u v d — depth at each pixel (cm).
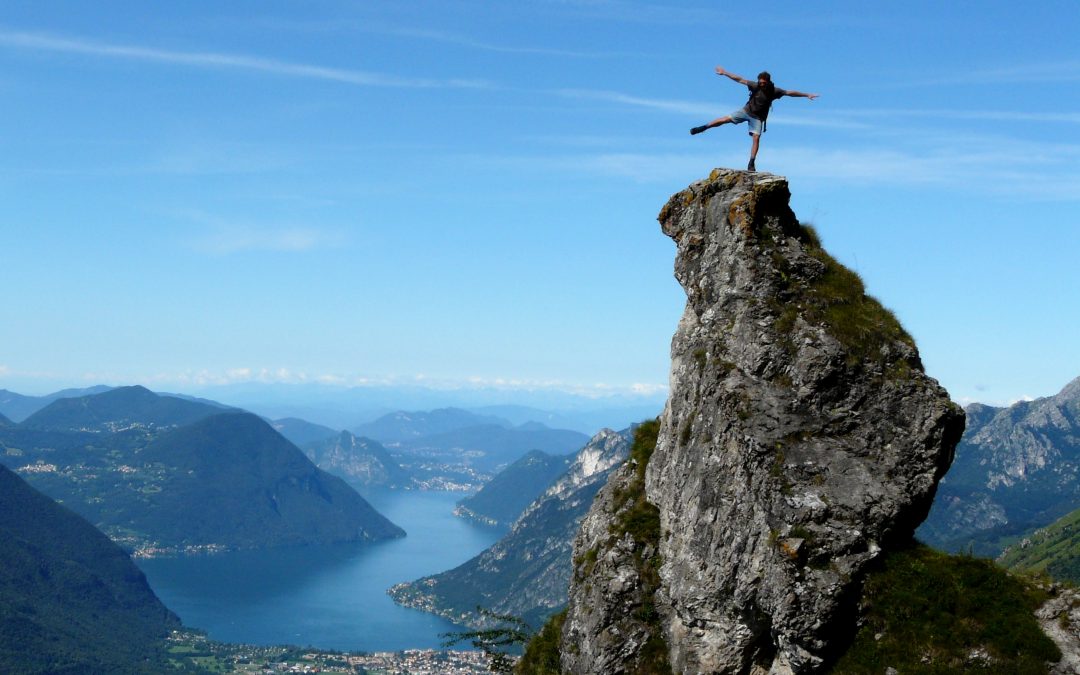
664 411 3631
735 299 3294
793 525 2855
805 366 3047
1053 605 2770
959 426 3022
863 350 3058
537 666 3712
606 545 3478
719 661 2950
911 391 2984
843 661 2812
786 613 2795
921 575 2856
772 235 3359
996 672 2681
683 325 3538
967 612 2784
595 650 3331
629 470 3781
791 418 3012
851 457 2938
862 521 2852
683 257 3572
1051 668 2650
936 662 2731
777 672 2911
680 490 3225
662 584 3253
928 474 2922
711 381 3195
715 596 2973
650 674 3206
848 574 2802
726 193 3503
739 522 2966
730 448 3061
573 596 3600
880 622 2814
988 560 2914
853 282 3300
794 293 3225
